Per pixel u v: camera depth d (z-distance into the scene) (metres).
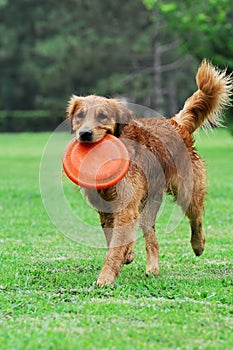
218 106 9.43
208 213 13.34
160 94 49.94
